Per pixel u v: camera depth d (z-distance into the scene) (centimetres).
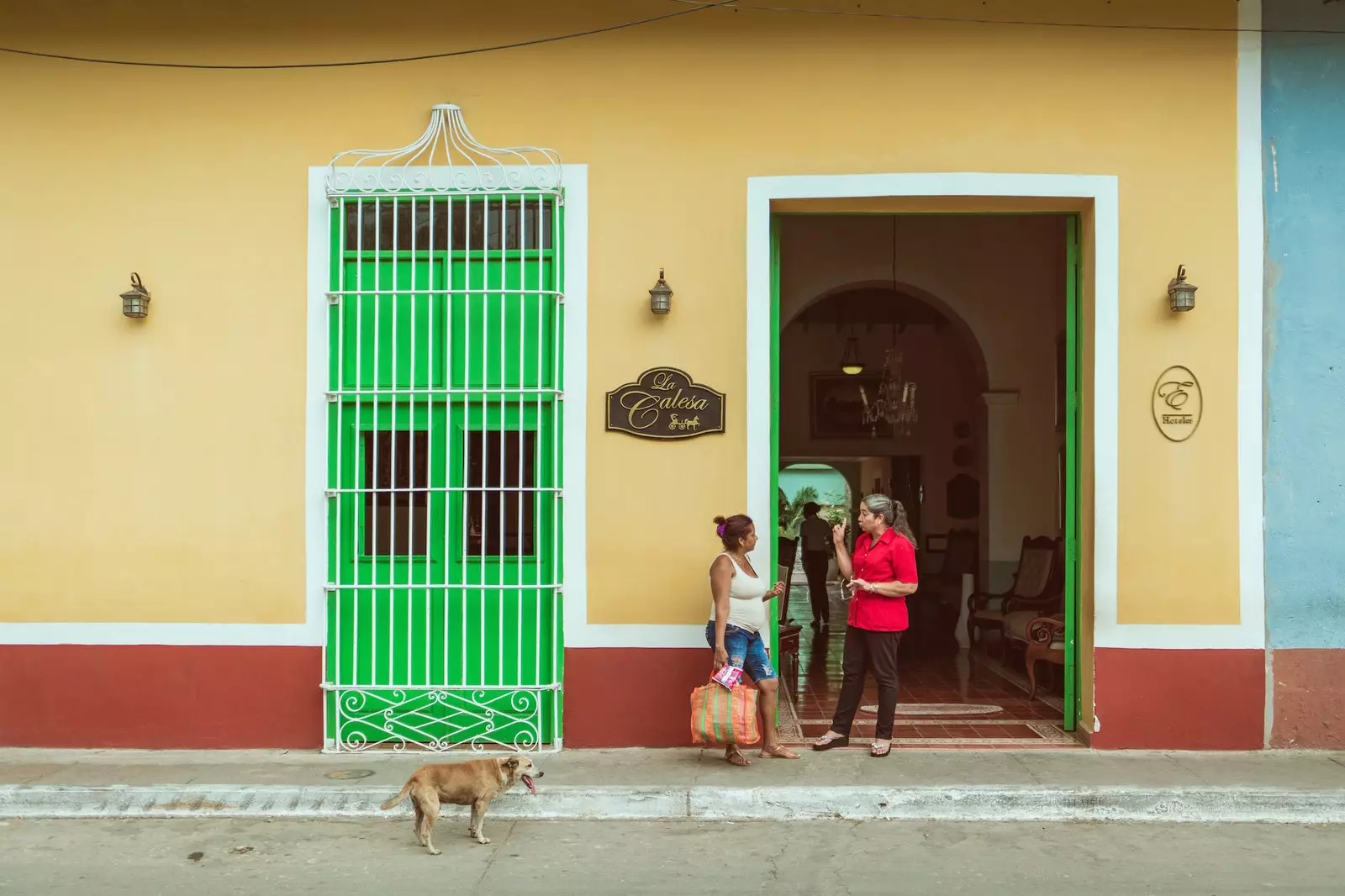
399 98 719
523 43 716
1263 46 698
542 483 711
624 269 710
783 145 706
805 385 1720
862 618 689
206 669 711
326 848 554
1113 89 698
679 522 703
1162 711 688
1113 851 544
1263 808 597
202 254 720
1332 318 697
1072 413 734
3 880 508
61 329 723
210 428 717
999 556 1281
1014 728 759
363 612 711
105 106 724
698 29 709
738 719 636
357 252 719
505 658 707
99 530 718
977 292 1277
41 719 712
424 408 716
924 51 703
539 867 524
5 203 727
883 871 515
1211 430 693
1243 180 697
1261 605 691
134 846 560
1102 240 696
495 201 719
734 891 489
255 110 721
